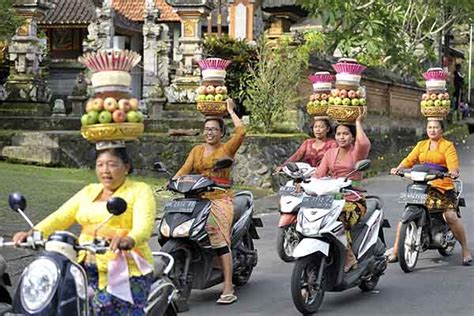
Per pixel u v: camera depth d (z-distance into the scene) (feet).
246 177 59.77
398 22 89.61
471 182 67.97
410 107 106.32
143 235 17.07
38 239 16.47
